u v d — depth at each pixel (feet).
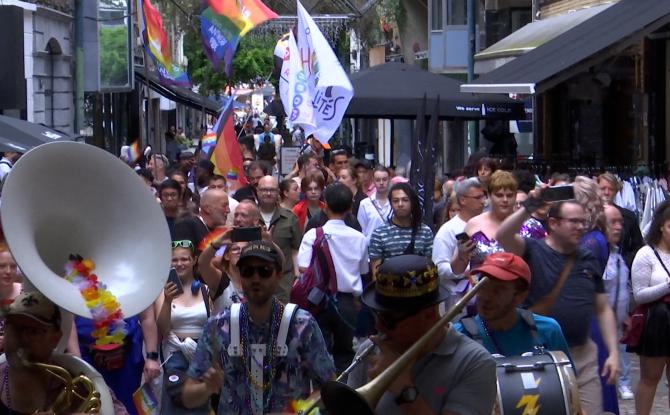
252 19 69.72
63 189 15.97
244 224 30.68
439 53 108.06
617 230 30.71
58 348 16.53
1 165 53.26
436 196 47.19
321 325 31.94
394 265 14.16
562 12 77.77
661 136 62.13
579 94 71.10
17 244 15.01
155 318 25.80
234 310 19.11
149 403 25.38
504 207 27.37
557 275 23.00
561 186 23.32
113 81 100.58
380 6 125.59
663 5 53.01
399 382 14.26
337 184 32.48
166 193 36.88
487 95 69.15
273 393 18.98
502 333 19.54
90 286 15.49
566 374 17.83
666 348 29.43
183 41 151.12
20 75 60.23
